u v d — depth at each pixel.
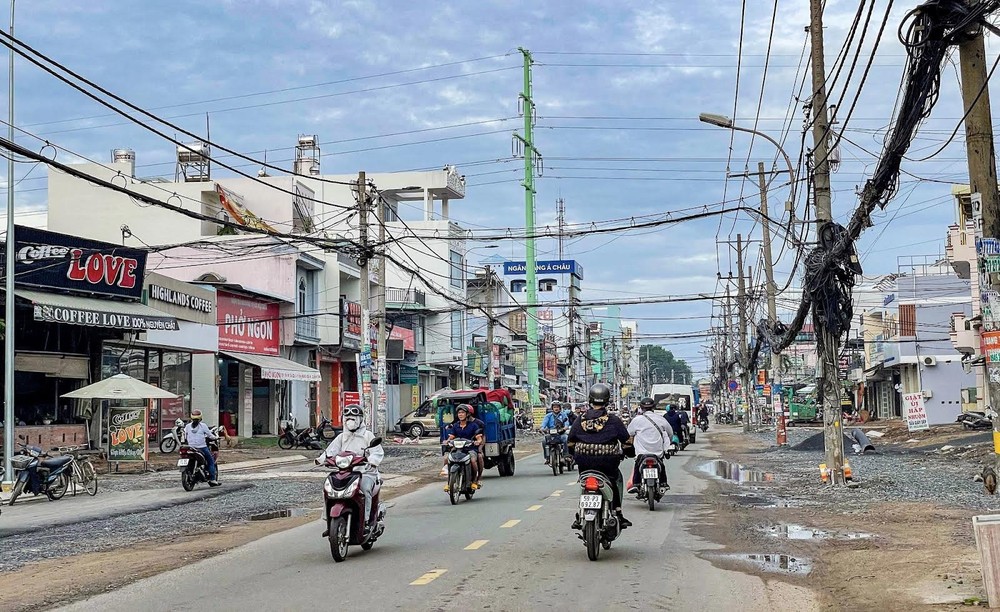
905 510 14.77
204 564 10.74
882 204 15.55
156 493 20.75
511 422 24.52
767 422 69.69
